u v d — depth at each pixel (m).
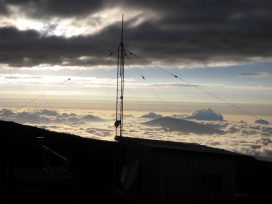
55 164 15.93
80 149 21.33
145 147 12.40
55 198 11.91
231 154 12.46
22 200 11.50
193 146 14.38
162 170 11.84
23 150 18.72
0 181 13.10
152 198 12.30
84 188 13.78
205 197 12.17
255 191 15.04
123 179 14.05
